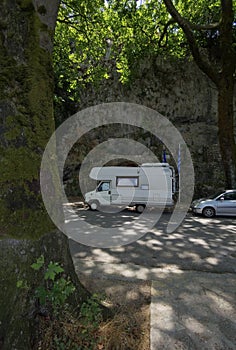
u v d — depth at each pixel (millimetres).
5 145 2230
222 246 6371
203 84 18234
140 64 18000
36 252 2258
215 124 18141
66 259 2646
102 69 12844
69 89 13672
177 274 4375
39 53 2400
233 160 12883
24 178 2299
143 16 12977
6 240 2094
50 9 2506
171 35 14430
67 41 10984
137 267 4738
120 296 3447
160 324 2746
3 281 1989
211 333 2602
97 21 10367
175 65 18094
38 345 2096
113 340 2309
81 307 2529
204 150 17859
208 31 16781
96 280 4043
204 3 14078
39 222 2365
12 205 2207
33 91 2359
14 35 2246
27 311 2090
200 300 3350
